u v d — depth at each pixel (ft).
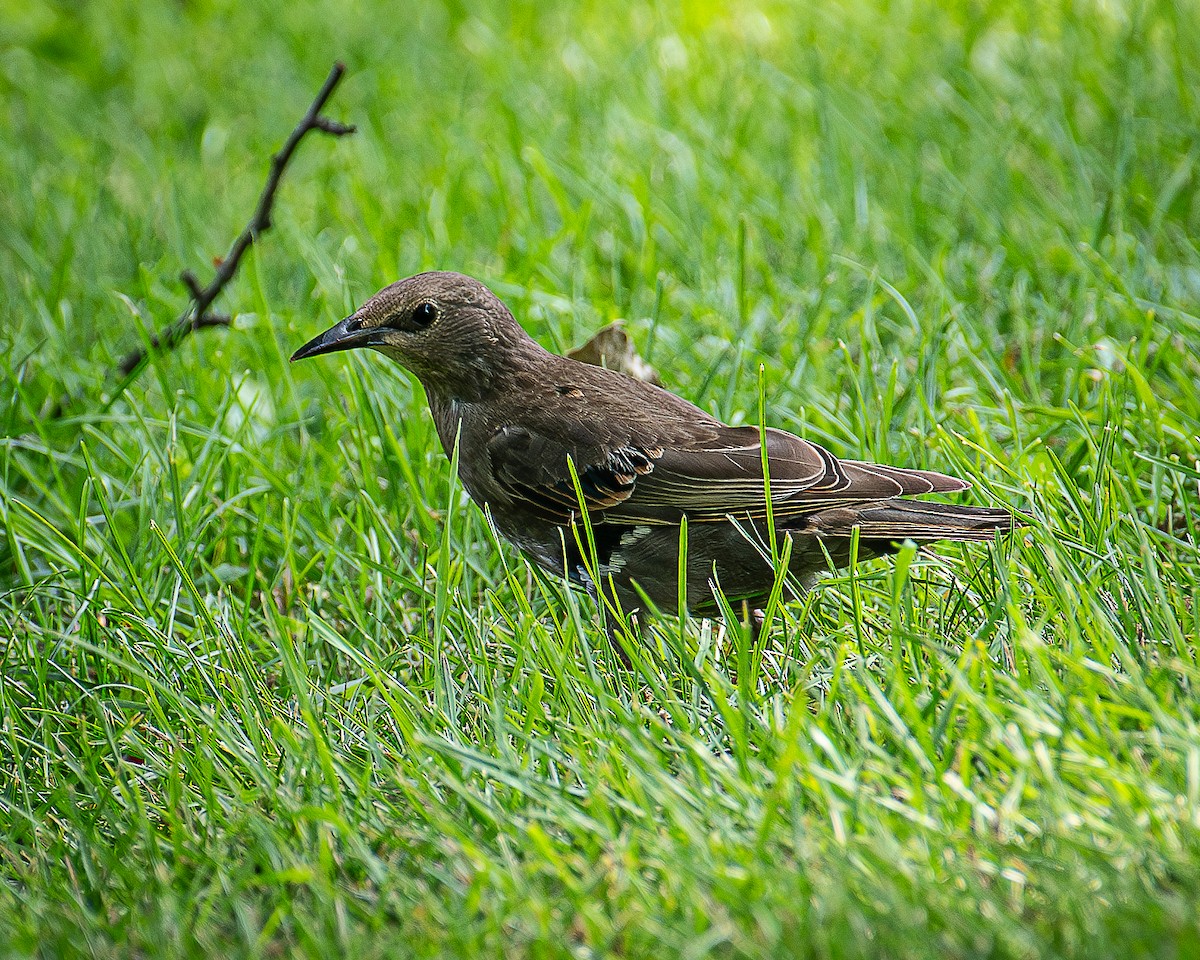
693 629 30.50
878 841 20.85
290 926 21.91
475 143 53.78
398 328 32.71
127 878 23.15
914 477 30.73
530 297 42.24
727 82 55.36
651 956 19.95
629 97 55.93
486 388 32.91
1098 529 29.40
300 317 43.45
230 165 58.03
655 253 44.57
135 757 28.71
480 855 21.61
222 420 37.42
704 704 26.84
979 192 47.03
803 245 45.06
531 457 32.12
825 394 38.29
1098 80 52.85
